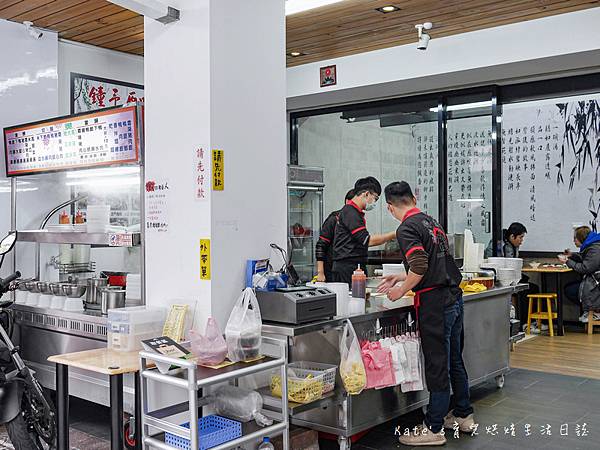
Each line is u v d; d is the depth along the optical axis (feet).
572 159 27.89
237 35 11.64
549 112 28.37
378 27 18.28
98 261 16.80
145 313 11.27
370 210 24.18
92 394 12.98
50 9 15.19
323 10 16.60
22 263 15.93
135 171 13.56
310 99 23.63
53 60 16.93
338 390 11.39
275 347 12.07
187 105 11.46
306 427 12.11
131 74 19.52
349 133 24.85
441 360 12.07
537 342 22.97
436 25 18.24
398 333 13.08
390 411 12.61
